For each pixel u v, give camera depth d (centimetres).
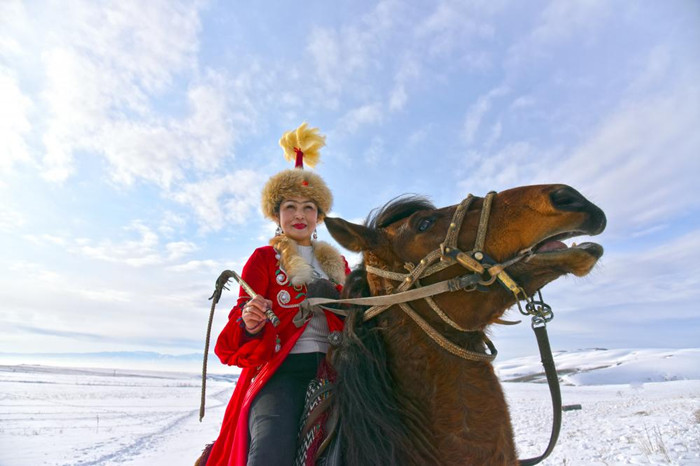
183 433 2014
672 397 3394
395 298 221
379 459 199
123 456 1381
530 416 2300
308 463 213
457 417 205
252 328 245
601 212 192
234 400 277
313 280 288
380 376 219
